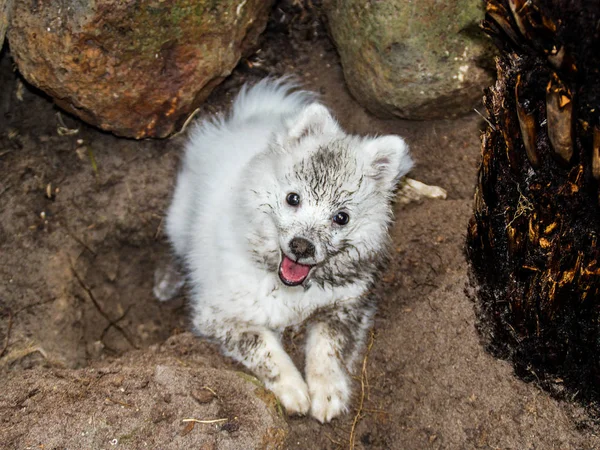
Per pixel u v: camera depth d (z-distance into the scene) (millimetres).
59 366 1151
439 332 1100
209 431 1001
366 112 1291
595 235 940
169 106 1226
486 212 1015
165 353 1139
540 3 894
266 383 1100
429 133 1272
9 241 1201
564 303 979
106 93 1181
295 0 1333
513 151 962
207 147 1191
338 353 1123
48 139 1249
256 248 1087
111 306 1245
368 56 1222
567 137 910
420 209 1218
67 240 1226
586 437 1006
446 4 1167
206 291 1145
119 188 1256
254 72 1312
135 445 985
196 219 1162
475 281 1076
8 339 1153
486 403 1047
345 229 1069
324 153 1062
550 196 948
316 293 1116
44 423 990
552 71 905
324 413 1090
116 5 1118
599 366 983
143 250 1271
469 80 1216
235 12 1189
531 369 1031
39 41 1141
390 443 1083
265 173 1078
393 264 1178
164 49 1179
